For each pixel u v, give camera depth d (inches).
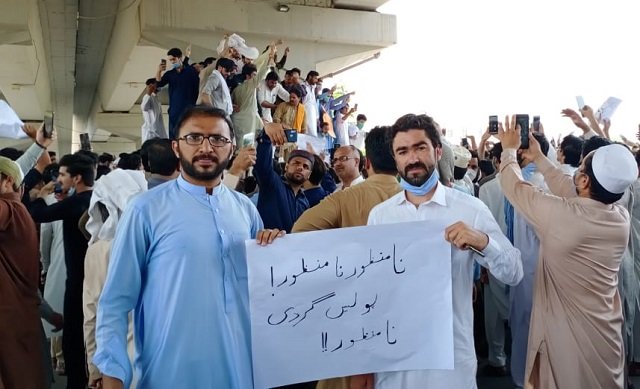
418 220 91.8
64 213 148.9
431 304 88.8
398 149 90.5
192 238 81.2
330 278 88.8
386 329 89.2
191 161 83.4
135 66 795.4
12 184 124.0
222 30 641.6
